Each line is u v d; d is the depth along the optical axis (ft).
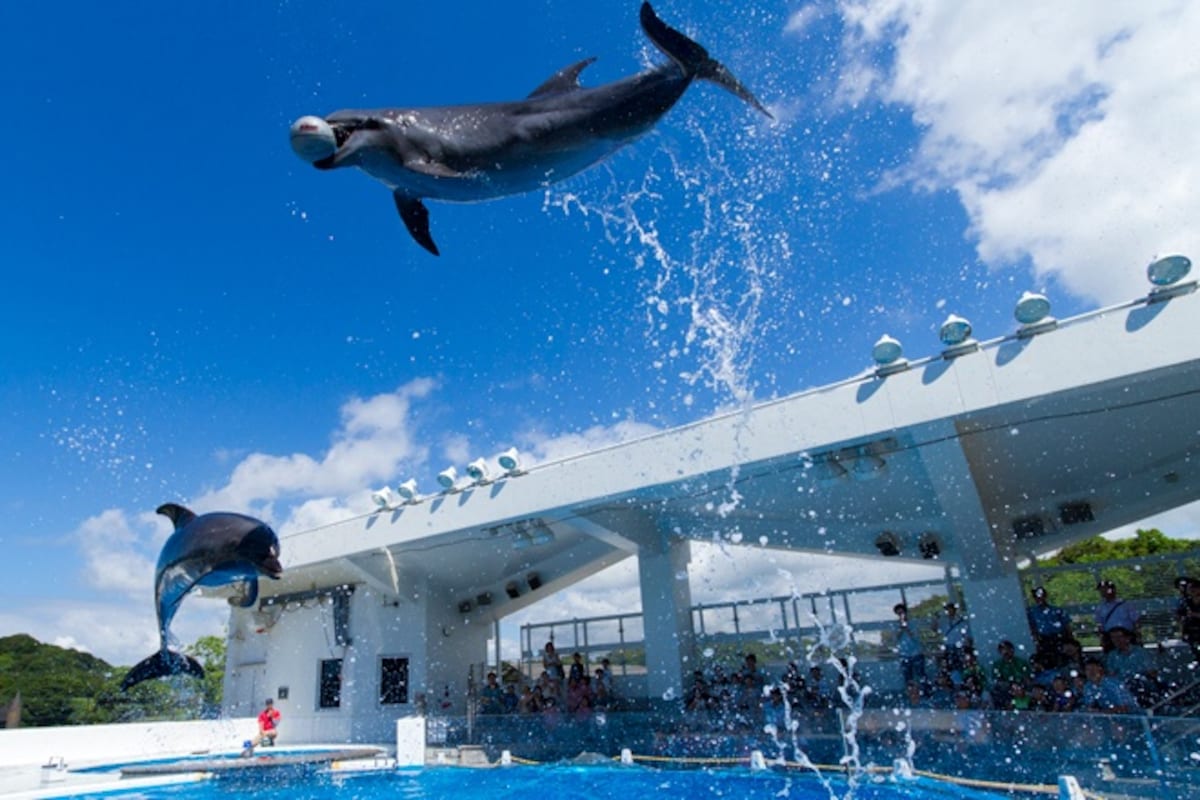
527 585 46.80
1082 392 22.25
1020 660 26.96
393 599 46.52
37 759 38.93
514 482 34.96
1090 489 30.19
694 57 10.70
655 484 30.45
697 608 38.47
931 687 29.07
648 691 36.76
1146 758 16.83
